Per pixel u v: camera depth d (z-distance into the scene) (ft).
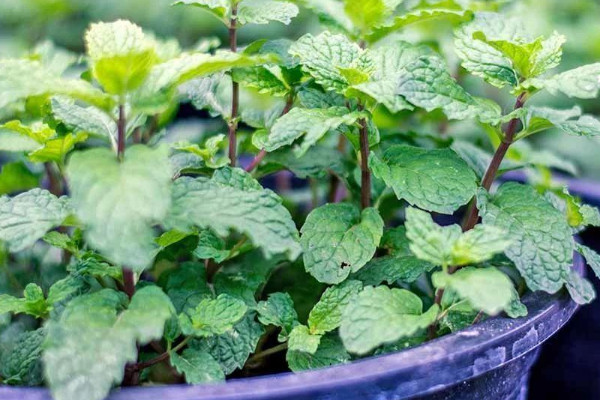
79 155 1.50
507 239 1.64
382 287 1.63
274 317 1.73
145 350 1.77
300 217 2.20
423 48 1.84
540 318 1.65
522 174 2.23
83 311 1.54
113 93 1.54
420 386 1.54
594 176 3.11
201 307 1.65
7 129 1.81
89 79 1.93
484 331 1.60
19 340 1.70
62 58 2.03
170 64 1.58
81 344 1.49
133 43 1.56
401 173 1.73
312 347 1.64
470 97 1.67
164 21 3.58
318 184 2.27
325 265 1.71
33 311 1.68
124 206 1.46
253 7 1.81
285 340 1.73
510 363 1.68
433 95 1.65
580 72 1.64
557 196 1.88
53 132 1.77
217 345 1.70
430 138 2.02
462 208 2.19
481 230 1.56
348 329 1.58
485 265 1.81
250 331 1.73
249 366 1.84
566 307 1.71
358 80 1.69
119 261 1.43
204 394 1.47
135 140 2.05
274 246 1.54
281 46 1.86
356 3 1.82
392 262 1.78
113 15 3.58
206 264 1.82
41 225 1.57
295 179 2.36
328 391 1.50
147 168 1.49
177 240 1.72
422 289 1.91
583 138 3.16
